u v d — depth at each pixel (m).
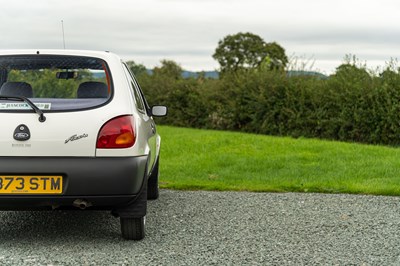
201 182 10.21
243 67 28.12
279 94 23.80
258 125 24.61
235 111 25.72
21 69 5.98
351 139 21.28
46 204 5.36
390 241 6.07
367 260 5.34
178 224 6.82
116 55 6.29
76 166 5.34
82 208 5.53
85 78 5.87
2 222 6.88
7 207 5.39
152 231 6.44
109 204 5.47
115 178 5.39
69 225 6.73
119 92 5.74
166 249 5.66
